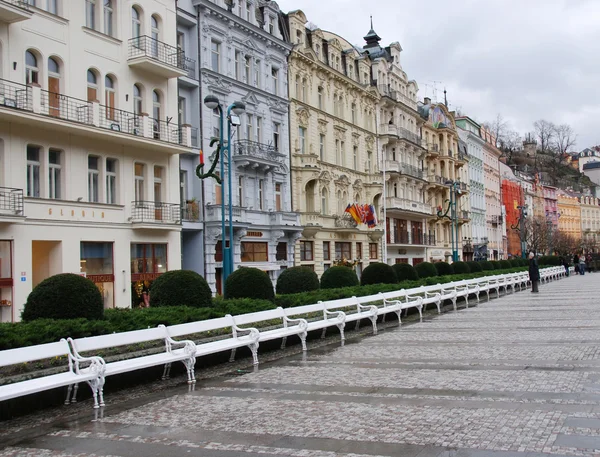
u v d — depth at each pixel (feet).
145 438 27.17
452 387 35.45
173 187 101.09
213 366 46.01
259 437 26.66
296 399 33.88
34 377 33.22
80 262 83.76
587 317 70.85
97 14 89.15
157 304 57.57
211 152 111.75
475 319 73.61
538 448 23.56
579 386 34.47
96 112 84.69
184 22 108.27
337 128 158.30
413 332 63.00
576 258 238.07
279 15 137.18
